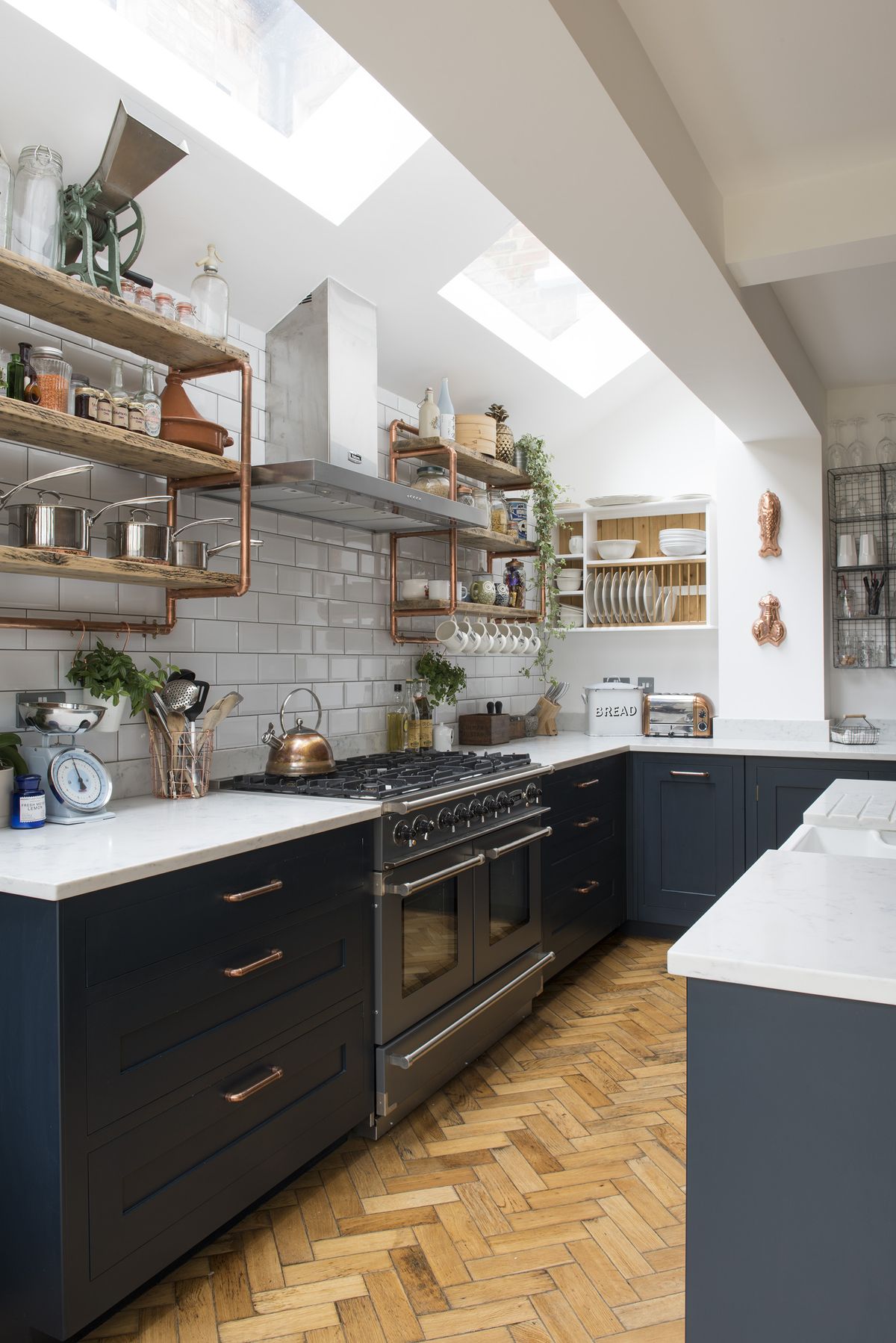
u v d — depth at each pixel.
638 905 4.43
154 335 2.28
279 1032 2.17
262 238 2.77
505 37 1.57
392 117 2.77
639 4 1.85
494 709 4.50
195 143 2.41
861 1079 1.09
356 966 2.46
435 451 3.61
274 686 3.14
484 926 3.05
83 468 2.00
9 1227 1.69
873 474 4.64
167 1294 1.92
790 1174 1.12
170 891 1.86
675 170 2.17
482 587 4.04
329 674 3.42
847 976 1.08
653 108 2.04
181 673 2.62
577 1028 3.33
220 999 1.99
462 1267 2.00
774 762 4.15
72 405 2.21
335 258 2.98
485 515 3.95
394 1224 2.16
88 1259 1.67
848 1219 1.09
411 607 3.61
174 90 2.35
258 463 3.01
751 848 4.20
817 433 4.47
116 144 2.06
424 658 3.88
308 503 2.93
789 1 1.86
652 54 2.01
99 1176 1.70
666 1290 1.92
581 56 1.63
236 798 2.61
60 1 2.05
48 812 2.22
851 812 2.39
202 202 2.56
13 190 2.04
